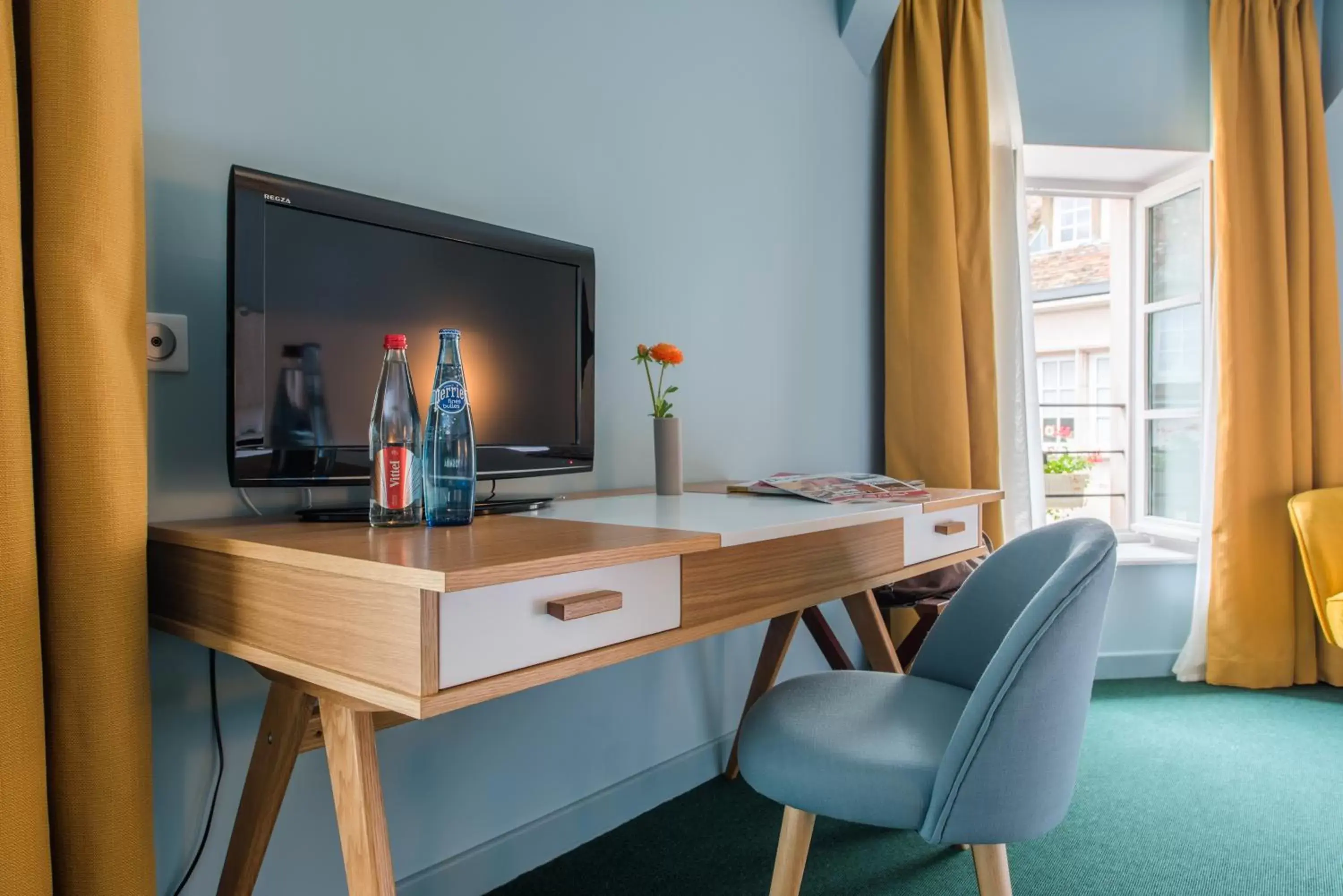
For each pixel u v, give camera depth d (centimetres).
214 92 123
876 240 274
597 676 184
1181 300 313
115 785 97
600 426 183
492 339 142
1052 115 291
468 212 157
